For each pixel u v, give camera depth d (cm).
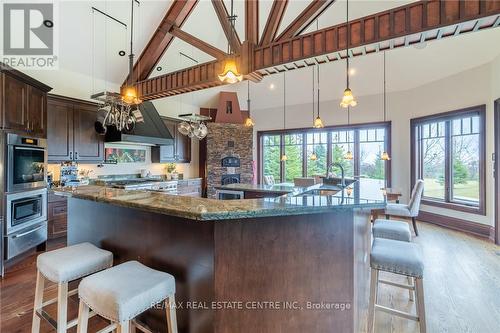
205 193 773
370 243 303
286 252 161
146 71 522
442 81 538
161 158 642
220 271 148
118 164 573
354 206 160
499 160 429
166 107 693
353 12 520
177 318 170
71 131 450
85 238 251
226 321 150
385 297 263
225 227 149
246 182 773
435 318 225
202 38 555
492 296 262
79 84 493
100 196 200
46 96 390
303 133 775
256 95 791
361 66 617
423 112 581
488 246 415
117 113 344
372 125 662
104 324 211
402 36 259
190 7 455
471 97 484
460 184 519
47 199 391
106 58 494
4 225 307
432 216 566
